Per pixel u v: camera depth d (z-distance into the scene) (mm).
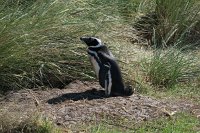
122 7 29125
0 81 21594
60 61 22578
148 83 23016
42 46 22312
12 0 23562
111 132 17719
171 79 23406
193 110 20109
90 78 22672
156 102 20547
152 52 25828
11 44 21469
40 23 22531
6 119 17719
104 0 27219
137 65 23891
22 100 20453
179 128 18281
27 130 17359
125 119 18859
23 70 21938
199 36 29188
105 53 20766
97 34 24188
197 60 25234
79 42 23172
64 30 23188
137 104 20125
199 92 22672
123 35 26234
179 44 27984
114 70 20734
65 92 21250
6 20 21875
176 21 29031
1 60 21375
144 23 29609
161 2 29422
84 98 20547
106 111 19328
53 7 23562
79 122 18516
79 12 24859
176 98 21641
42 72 22188
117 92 20906
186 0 29312
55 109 19391
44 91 21469
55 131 17469
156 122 18797
